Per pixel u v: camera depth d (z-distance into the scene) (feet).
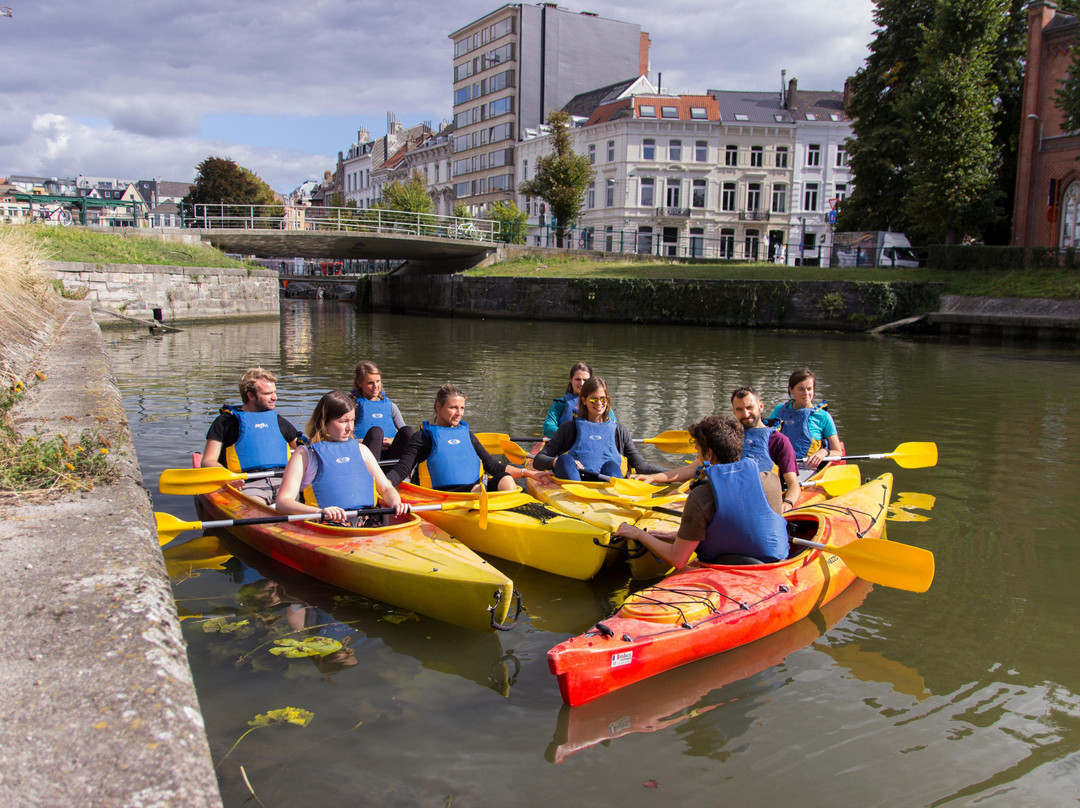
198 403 35.22
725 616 13.44
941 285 90.17
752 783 10.08
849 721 11.53
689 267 111.24
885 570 14.97
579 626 15.01
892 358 61.62
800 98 160.25
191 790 6.13
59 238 79.66
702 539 15.31
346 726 11.16
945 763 10.53
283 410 36.01
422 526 17.38
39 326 35.88
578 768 10.34
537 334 82.53
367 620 14.88
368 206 269.64
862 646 13.89
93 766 6.26
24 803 5.79
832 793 9.90
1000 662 13.34
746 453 18.49
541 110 188.55
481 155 200.75
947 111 97.91
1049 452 28.60
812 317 92.79
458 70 207.21
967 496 22.95
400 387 42.70
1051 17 97.55
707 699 12.11
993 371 53.31
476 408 36.09
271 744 10.62
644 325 98.58
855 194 118.62
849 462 27.48
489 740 10.94
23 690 7.16
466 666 13.16
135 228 92.68
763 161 153.89
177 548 18.67
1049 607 15.51
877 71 113.60
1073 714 11.75
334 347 65.00
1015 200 102.58
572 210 134.82
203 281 86.99
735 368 53.57
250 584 16.49
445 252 127.65
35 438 13.98
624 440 22.08
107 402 21.16
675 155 152.76
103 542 10.69
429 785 9.88
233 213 188.14
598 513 18.33
